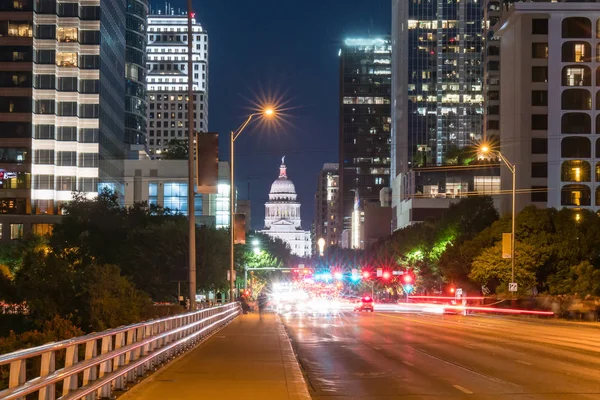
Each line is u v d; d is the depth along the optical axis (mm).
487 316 90875
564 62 170125
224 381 24859
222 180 196000
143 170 192125
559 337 50406
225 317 63688
